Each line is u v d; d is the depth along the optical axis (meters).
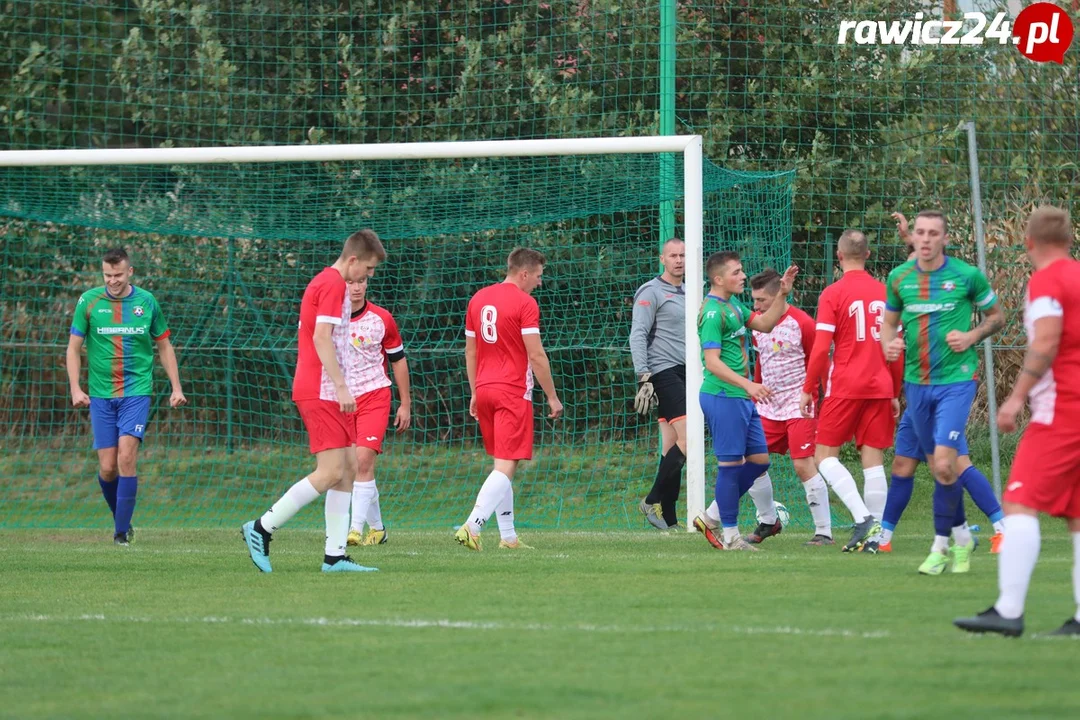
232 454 52.41
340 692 14.77
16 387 54.91
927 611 20.03
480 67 50.31
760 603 21.05
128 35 54.22
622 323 50.56
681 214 44.97
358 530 33.97
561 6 49.19
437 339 53.16
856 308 30.11
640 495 45.53
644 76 47.12
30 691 15.15
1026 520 17.45
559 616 20.00
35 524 43.59
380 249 26.84
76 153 39.44
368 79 52.12
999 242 47.34
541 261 32.56
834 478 30.19
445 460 51.19
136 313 35.88
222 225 47.19
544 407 51.94
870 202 47.59
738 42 47.16
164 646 17.97
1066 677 15.00
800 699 13.99
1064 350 17.38
